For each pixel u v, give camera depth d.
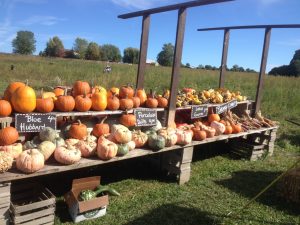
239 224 4.22
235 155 7.17
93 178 4.17
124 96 5.18
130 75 19.27
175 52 5.38
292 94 17.53
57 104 4.39
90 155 4.14
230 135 6.25
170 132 5.01
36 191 4.00
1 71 19.00
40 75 18.39
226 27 7.75
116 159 4.27
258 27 7.36
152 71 26.36
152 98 5.57
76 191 4.06
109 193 4.56
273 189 5.42
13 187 3.91
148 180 5.26
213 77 27.16
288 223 4.39
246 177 5.90
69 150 3.82
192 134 5.46
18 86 4.31
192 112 6.22
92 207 3.87
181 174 5.22
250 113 7.95
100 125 4.66
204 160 6.60
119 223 3.94
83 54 81.81
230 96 7.40
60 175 5.04
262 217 4.48
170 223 4.08
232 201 4.86
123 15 6.00
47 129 4.03
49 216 3.60
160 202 4.58
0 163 3.29
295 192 4.89
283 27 7.09
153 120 5.36
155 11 5.51
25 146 3.91
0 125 4.38
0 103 3.88
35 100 4.14
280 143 8.46
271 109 13.59
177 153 5.23
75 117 4.96
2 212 3.30
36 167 3.45
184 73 31.05
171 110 5.62
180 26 5.31
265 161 6.99
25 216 3.40
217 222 4.20
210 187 5.29
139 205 4.42
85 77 17.89
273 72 70.25
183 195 4.88
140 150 4.66
